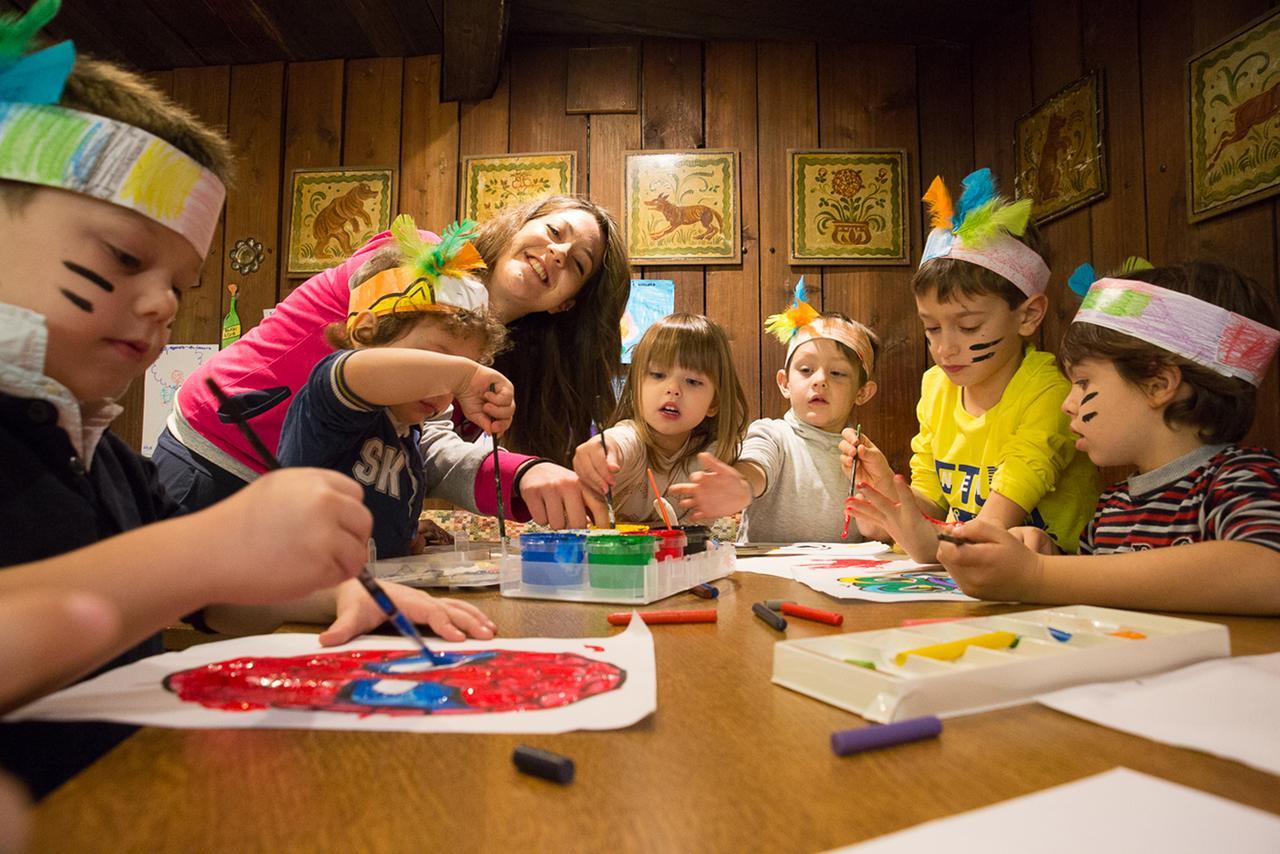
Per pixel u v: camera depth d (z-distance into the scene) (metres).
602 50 2.49
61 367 0.60
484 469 1.31
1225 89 1.61
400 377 0.97
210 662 0.55
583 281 1.70
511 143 2.49
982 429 1.51
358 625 0.64
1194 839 0.28
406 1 2.21
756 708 0.46
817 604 0.83
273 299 2.51
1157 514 0.97
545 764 0.35
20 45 0.57
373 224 2.48
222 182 0.67
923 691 0.43
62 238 0.57
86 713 0.44
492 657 0.57
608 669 0.54
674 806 0.33
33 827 0.31
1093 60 2.00
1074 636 0.56
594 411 1.81
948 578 1.00
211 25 2.34
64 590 0.38
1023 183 2.22
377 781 0.35
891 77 2.49
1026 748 0.39
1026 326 1.46
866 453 1.19
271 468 0.54
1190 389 0.95
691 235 2.45
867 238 2.45
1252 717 0.42
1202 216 1.66
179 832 0.30
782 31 2.43
